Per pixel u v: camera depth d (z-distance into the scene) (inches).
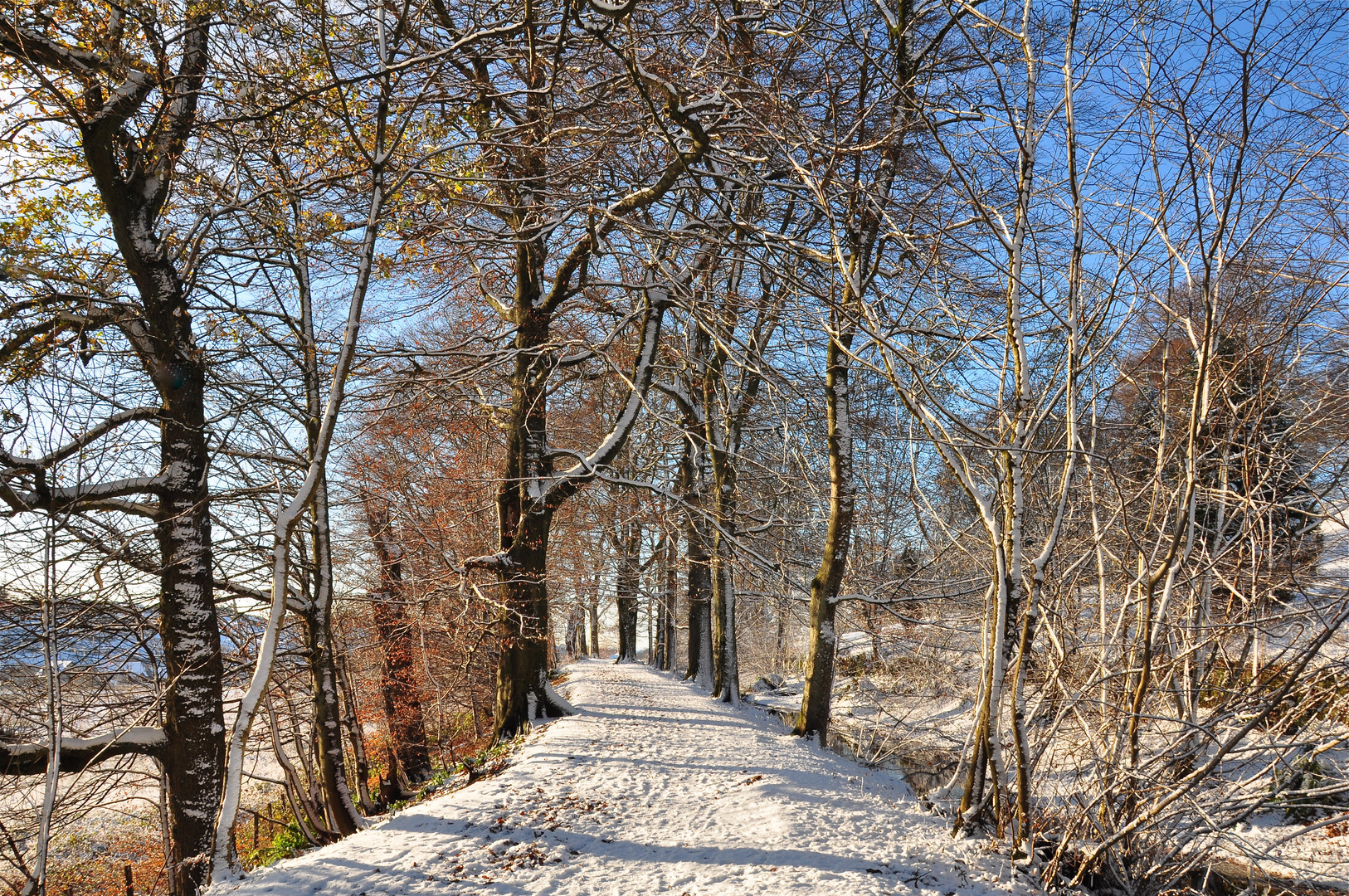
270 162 440.8
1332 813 347.6
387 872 272.8
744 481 876.0
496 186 521.3
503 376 646.5
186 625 399.9
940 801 389.4
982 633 319.9
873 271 422.6
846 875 266.1
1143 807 268.7
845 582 682.8
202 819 387.5
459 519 725.3
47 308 402.6
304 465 509.4
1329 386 277.4
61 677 417.7
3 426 373.4
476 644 601.6
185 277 444.5
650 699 743.1
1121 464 325.7
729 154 458.9
